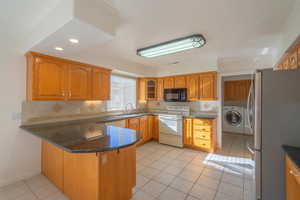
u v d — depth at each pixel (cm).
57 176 196
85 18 127
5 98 202
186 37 217
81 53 265
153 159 290
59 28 137
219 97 366
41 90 210
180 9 152
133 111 443
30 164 224
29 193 185
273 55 308
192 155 312
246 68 341
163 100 427
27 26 182
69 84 244
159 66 431
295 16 144
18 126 214
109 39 163
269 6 147
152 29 195
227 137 467
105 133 176
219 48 275
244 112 504
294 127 135
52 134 172
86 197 149
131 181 174
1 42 197
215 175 229
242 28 194
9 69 204
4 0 133
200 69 365
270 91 143
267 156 144
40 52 204
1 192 187
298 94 134
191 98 377
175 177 223
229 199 175
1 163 200
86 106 310
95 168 139
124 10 152
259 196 148
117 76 394
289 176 124
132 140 146
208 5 145
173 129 368
